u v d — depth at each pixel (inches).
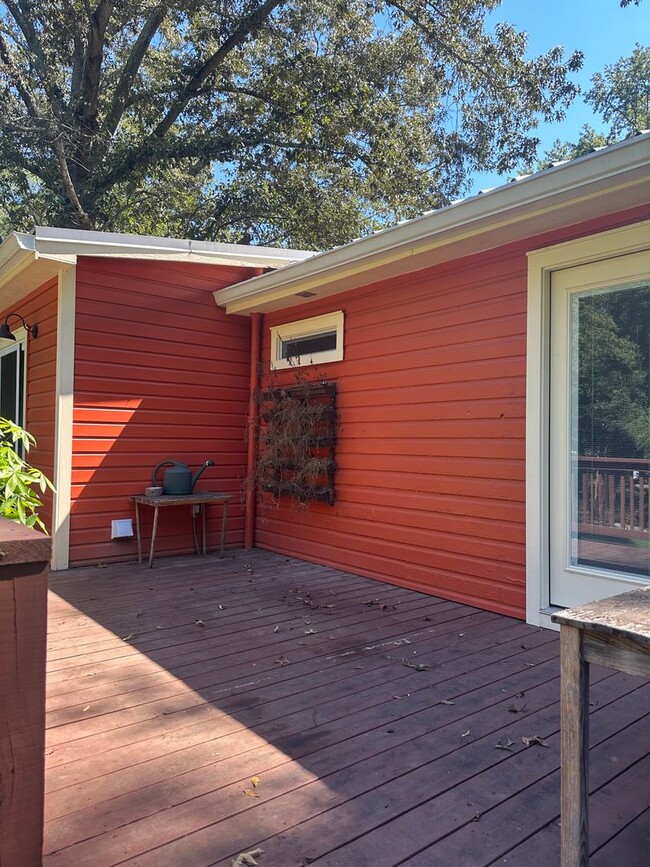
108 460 209.0
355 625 140.8
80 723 91.1
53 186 488.4
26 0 452.4
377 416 189.8
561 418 141.5
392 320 185.9
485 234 146.0
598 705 97.8
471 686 105.5
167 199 526.3
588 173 115.1
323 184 526.0
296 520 222.4
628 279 130.3
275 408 226.4
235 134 480.4
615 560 131.2
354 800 71.6
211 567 204.7
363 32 476.4
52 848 62.5
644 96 601.6
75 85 502.9
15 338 247.8
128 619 144.0
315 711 95.7
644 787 74.4
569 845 52.4
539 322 143.8
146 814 68.6
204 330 233.8
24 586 40.1
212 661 117.3
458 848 63.2
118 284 211.8
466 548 160.4
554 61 478.6
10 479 99.5
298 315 224.1
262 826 66.7
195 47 473.7
